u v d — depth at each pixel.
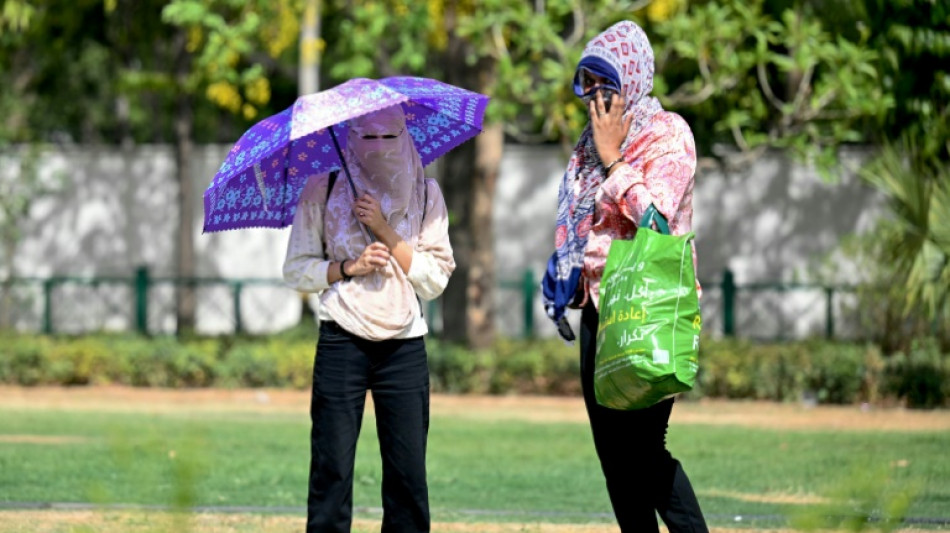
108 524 23.88
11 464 32.50
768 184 69.94
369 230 18.19
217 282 71.12
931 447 37.38
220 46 55.44
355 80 18.44
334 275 18.11
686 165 17.53
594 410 17.94
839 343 57.62
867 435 40.97
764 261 70.00
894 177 42.66
